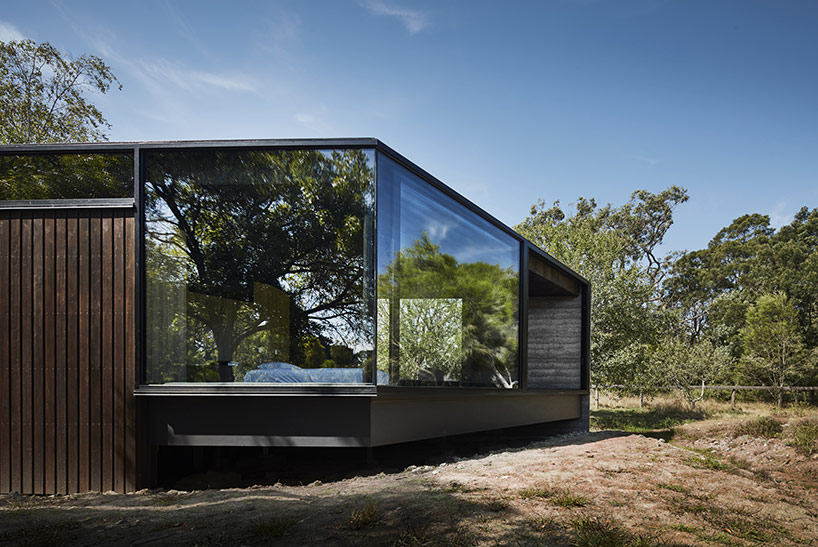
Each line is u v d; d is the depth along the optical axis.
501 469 5.36
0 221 5.66
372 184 5.55
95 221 5.60
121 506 4.58
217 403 5.55
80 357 5.50
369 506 3.67
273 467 6.80
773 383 25.20
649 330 19.48
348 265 5.53
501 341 8.50
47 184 5.70
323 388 5.32
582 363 12.26
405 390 5.95
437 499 4.11
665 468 5.66
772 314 26.33
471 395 7.38
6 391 5.54
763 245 38.75
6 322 5.59
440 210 6.83
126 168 5.70
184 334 5.58
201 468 6.46
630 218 41.06
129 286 5.52
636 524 3.62
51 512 4.39
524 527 3.44
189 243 5.64
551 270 11.02
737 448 8.87
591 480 4.83
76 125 17.17
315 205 5.61
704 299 40.66
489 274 8.16
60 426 5.46
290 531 3.43
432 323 6.55
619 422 16.75
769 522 4.01
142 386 5.41
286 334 5.55
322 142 5.55
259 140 5.57
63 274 5.58
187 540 3.35
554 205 41.72
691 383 21.39
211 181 5.65
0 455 5.50
